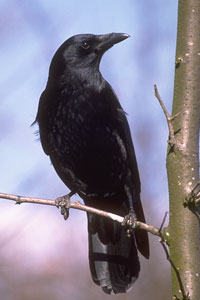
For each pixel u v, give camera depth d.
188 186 6.87
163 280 14.70
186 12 7.15
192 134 6.98
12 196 8.46
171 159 6.97
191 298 6.64
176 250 6.81
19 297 13.23
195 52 7.09
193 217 6.80
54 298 13.65
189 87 7.05
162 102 6.98
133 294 14.38
